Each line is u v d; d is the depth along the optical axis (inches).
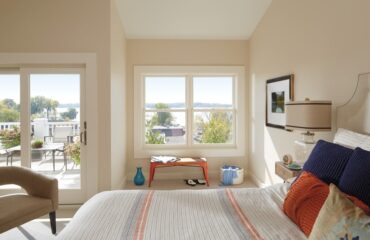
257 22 154.6
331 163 59.7
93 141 124.8
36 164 129.0
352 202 41.0
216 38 171.0
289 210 57.1
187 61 170.9
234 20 152.6
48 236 98.2
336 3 87.0
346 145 70.2
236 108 177.3
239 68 172.9
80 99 127.0
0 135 130.0
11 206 85.7
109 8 123.3
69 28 123.3
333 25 88.8
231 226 53.8
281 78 124.4
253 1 136.7
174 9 141.8
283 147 124.6
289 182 79.7
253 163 166.9
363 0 75.2
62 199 128.3
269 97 138.7
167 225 54.2
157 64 169.9
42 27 123.1
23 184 97.0
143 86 175.3
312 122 82.4
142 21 151.8
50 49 123.5
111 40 125.3
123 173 159.6
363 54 75.6
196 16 148.2
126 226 53.4
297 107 87.0
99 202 66.6
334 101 88.7
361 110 75.1
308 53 104.0
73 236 48.8
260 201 68.1
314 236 41.5
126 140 168.9
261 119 151.8
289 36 118.7
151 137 177.6
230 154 175.9
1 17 122.8
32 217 88.2
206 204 66.1
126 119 169.0
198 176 175.8
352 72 80.2
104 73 124.2
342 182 52.5
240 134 175.6
